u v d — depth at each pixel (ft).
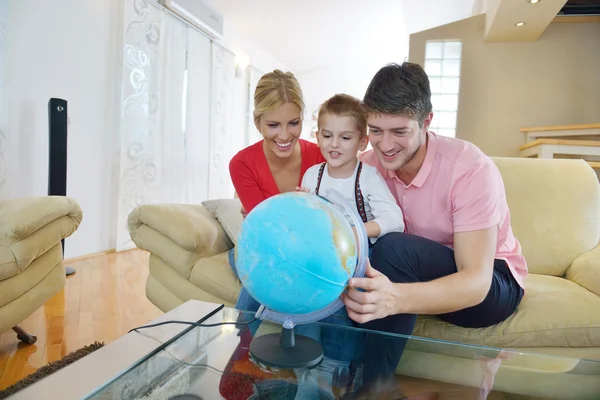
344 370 2.62
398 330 3.38
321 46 22.84
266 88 4.42
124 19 11.44
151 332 2.84
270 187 4.91
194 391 2.34
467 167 3.69
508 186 5.61
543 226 5.41
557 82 13.07
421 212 4.01
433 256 3.61
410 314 3.38
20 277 5.14
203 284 4.87
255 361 2.54
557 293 4.28
